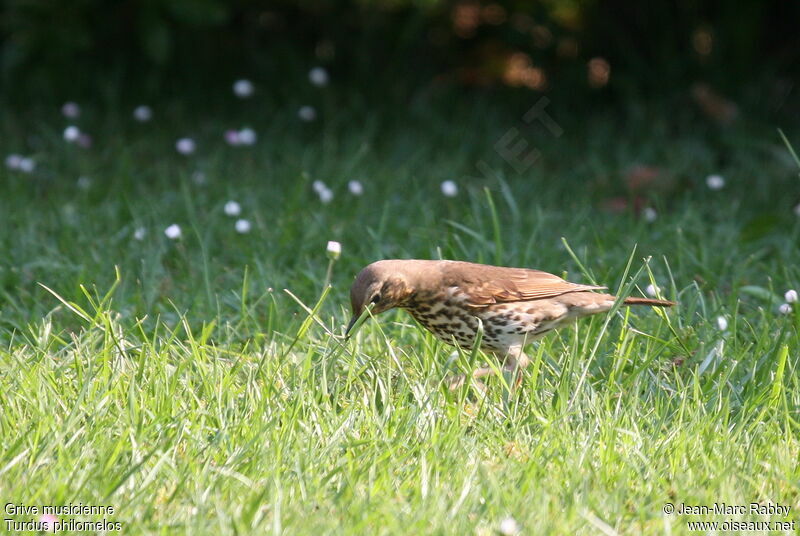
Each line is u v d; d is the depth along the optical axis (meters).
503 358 9.07
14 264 11.16
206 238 11.73
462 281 8.81
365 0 18.95
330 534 6.19
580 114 18.50
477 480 6.97
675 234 12.30
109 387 7.96
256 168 15.44
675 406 8.28
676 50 19.22
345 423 7.66
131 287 10.72
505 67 19.38
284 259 11.67
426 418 7.75
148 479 6.73
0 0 16.47
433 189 14.48
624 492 6.94
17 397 7.73
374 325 9.25
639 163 15.73
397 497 6.80
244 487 6.81
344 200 13.56
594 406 7.98
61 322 9.88
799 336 9.20
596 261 11.77
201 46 19.16
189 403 7.93
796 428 7.96
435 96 18.67
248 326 9.79
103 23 17.20
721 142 16.86
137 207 12.91
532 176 15.42
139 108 16.77
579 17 19.19
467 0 18.78
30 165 14.03
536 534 6.25
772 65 19.05
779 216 12.45
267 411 7.77
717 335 9.26
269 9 19.39
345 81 19.08
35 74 16.56
